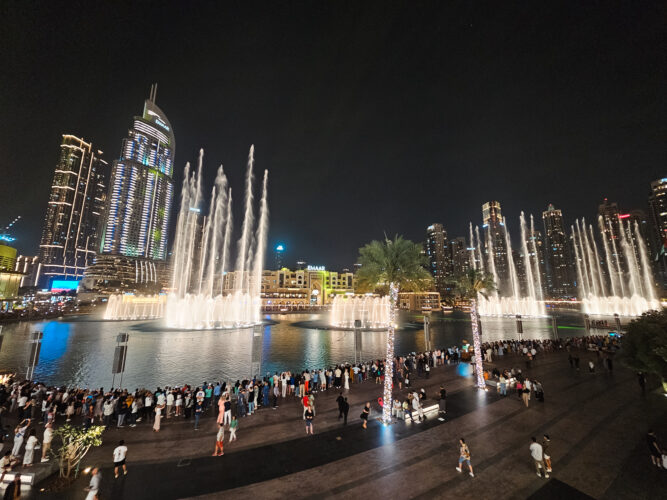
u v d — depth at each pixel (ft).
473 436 46.47
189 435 46.96
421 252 67.97
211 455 40.57
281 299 513.45
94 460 39.45
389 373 53.11
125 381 84.89
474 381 77.41
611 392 67.56
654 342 54.08
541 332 205.46
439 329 224.94
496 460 39.50
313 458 39.73
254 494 32.19
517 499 31.78
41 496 31.65
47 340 160.86
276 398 59.93
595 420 52.60
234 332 194.59
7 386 65.41
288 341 161.38
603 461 39.34
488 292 81.87
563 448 42.83
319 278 551.18
